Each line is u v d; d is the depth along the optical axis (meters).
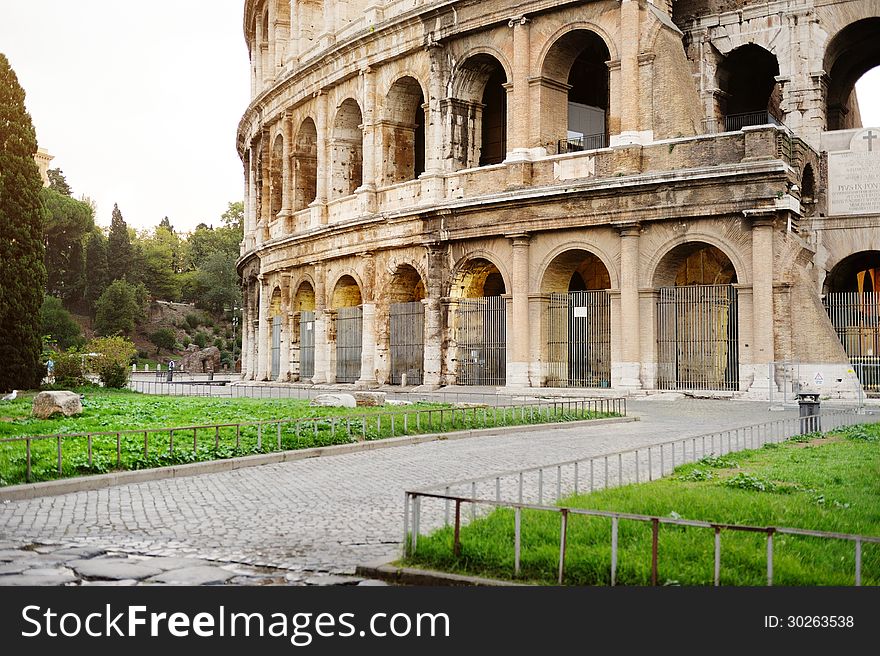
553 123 51.53
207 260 184.25
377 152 59.25
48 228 153.25
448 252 54.53
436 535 13.55
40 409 32.50
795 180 44.19
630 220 46.56
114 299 143.38
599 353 49.22
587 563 11.84
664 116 46.78
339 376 62.66
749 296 43.66
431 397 49.12
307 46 69.94
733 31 52.00
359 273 60.41
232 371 149.00
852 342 47.66
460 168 55.03
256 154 81.06
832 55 51.28
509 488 20.06
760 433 30.17
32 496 19.14
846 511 15.41
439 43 54.81
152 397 50.06
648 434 30.70
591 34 50.09
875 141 48.03
